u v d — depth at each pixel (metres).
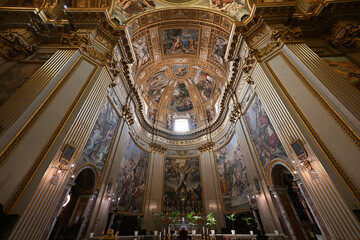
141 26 10.62
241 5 9.09
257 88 6.92
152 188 11.86
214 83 15.55
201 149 14.36
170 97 17.97
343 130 3.99
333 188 3.74
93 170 7.07
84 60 6.42
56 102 4.90
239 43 8.41
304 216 6.82
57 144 4.36
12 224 3.15
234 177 10.70
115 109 9.25
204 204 11.41
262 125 8.12
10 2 7.84
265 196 7.53
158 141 14.70
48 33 7.31
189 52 14.00
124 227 9.20
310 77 5.20
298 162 4.70
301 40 6.46
